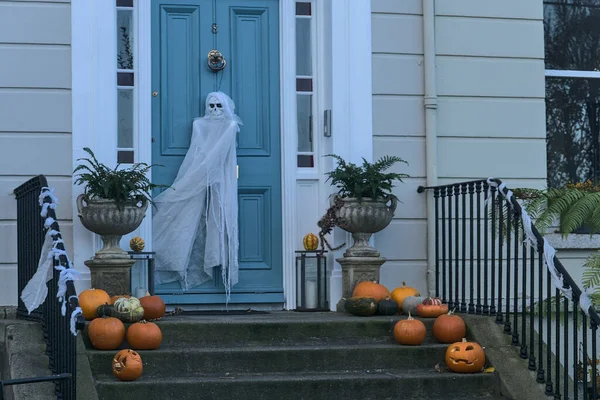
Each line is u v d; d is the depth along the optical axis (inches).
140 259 290.5
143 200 282.5
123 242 295.0
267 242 312.2
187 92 310.7
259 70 315.3
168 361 245.1
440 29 316.5
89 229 280.2
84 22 294.0
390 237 309.4
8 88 289.4
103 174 279.0
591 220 282.0
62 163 290.2
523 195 301.7
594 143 330.6
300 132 315.9
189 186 302.5
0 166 287.0
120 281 279.6
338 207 295.1
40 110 290.4
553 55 331.0
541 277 246.2
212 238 304.0
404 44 315.0
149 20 305.6
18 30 291.1
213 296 306.3
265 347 256.8
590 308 226.8
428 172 311.1
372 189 290.7
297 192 311.9
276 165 313.9
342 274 300.2
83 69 292.8
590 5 335.0
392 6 315.3
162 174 307.0
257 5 316.2
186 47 311.3
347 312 287.9
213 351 247.9
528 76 321.7
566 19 332.8
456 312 284.7
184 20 312.0
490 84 318.7
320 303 303.6
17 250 278.7
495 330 264.1
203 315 287.6
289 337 263.9
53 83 291.6
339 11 311.3
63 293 208.4
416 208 311.9
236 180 307.6
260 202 313.4
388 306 279.0
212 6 313.7
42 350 238.4
